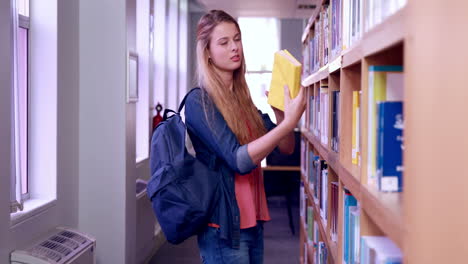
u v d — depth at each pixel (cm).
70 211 349
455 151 91
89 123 370
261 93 1073
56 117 315
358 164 173
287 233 587
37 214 287
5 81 236
